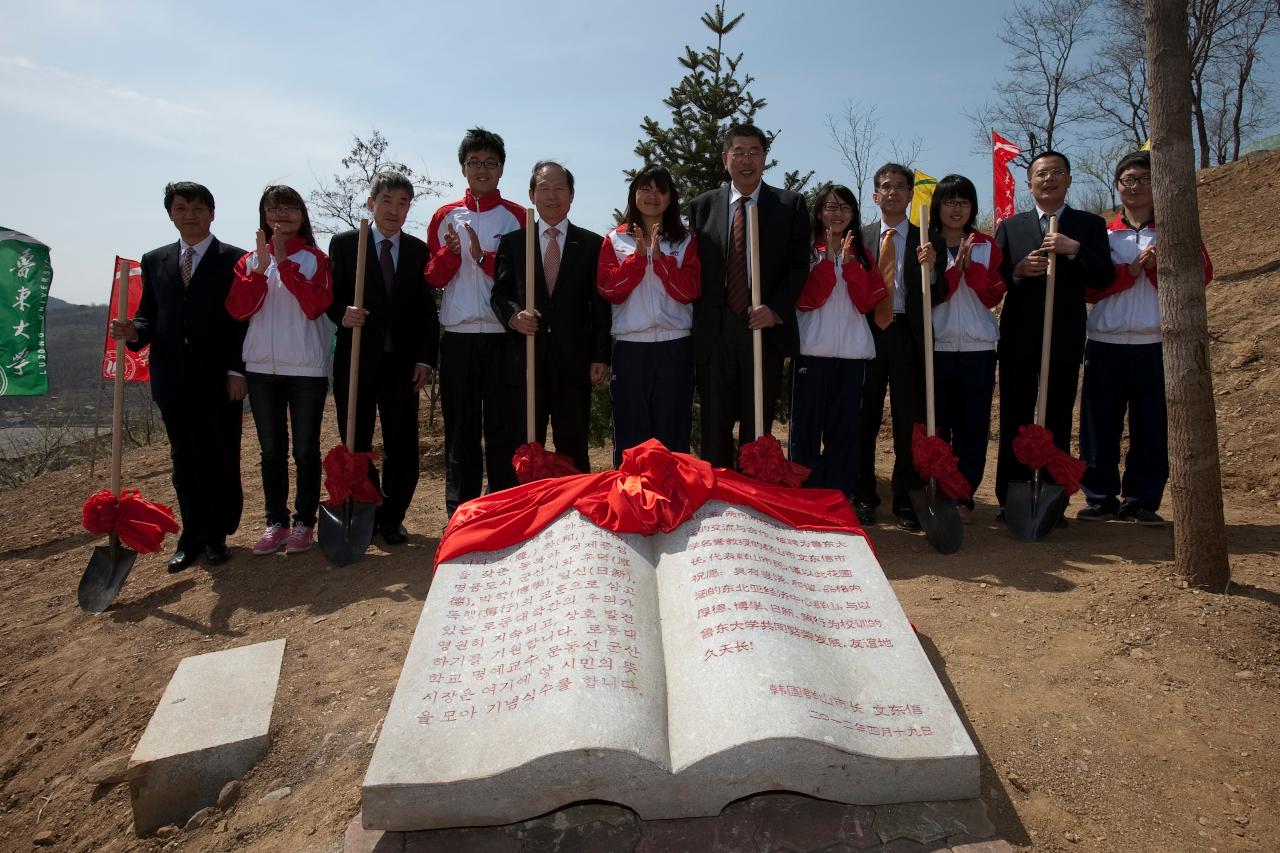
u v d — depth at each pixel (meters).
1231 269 7.96
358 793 2.71
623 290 4.16
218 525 4.79
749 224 4.14
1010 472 4.89
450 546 3.15
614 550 2.97
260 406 4.67
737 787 2.22
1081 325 4.64
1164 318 3.50
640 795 2.23
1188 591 3.46
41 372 6.74
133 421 11.50
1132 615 3.35
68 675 3.88
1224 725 2.68
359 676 3.45
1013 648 3.22
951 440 5.01
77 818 3.08
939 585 3.88
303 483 4.81
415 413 4.87
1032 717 2.78
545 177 4.37
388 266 4.67
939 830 2.22
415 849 2.27
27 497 7.01
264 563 4.77
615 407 4.43
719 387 4.31
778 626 2.56
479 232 4.66
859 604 2.78
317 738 3.09
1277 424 5.59
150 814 2.99
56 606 4.64
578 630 2.56
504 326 4.38
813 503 3.33
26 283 6.71
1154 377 4.62
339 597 4.24
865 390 4.91
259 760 3.05
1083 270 4.52
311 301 4.44
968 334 4.72
